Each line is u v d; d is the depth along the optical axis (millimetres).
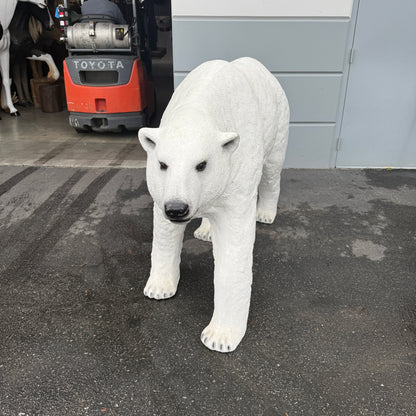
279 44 3854
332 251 2850
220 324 1989
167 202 1424
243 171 1813
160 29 14055
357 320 2201
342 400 1731
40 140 5258
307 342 2045
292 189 3850
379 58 3930
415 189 3877
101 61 4883
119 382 1807
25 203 3490
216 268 1939
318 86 4008
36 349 1983
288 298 2369
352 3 3691
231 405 1702
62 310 2250
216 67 1887
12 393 1746
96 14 5133
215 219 1905
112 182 3939
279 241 2961
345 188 3887
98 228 3113
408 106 4117
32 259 2715
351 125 4227
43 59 6730
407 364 1921
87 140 5277
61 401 1713
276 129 2441
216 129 1577
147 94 5648
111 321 2170
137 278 2525
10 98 6430
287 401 1725
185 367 1888
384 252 2844
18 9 6078
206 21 3770
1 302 2309
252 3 3684
